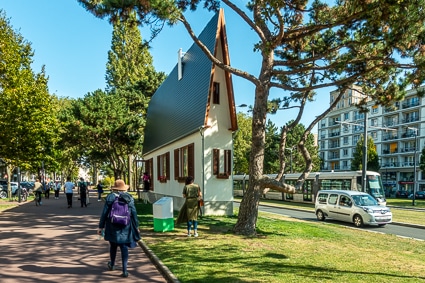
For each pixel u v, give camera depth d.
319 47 14.37
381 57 11.29
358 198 17.98
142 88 42.91
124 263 6.62
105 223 6.68
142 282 6.27
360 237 12.30
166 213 11.90
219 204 17.19
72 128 34.03
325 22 13.38
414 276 6.78
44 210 20.17
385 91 14.15
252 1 11.25
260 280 6.13
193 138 18.56
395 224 18.28
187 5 11.63
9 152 19.70
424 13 9.04
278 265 7.30
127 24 10.89
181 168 20.73
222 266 7.10
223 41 17.62
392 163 70.12
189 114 19.42
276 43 11.17
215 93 17.59
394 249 10.11
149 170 31.70
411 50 10.94
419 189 64.44
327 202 19.42
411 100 67.50
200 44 11.06
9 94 18.61
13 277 6.52
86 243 9.88
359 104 15.77
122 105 38.16
